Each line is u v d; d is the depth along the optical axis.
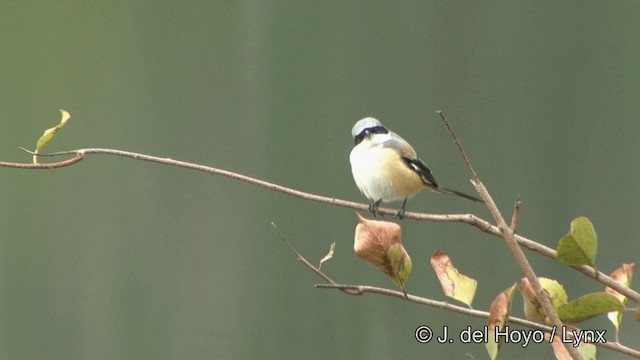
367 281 11.94
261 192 14.02
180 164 3.56
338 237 12.76
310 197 3.64
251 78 17.25
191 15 18.72
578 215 14.22
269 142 15.72
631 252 13.53
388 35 18.17
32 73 17.19
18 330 12.00
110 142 15.67
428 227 12.50
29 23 18.45
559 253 3.01
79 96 16.75
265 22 18.28
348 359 11.20
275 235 12.91
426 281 11.86
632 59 17.23
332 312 11.70
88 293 12.53
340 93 16.94
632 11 17.61
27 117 16.12
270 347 11.46
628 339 9.46
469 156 15.34
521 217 13.98
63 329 11.98
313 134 15.95
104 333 11.88
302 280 12.18
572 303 3.11
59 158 14.88
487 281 11.89
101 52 17.94
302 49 17.92
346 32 18.16
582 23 17.73
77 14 18.48
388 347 11.05
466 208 13.65
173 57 17.75
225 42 18.11
